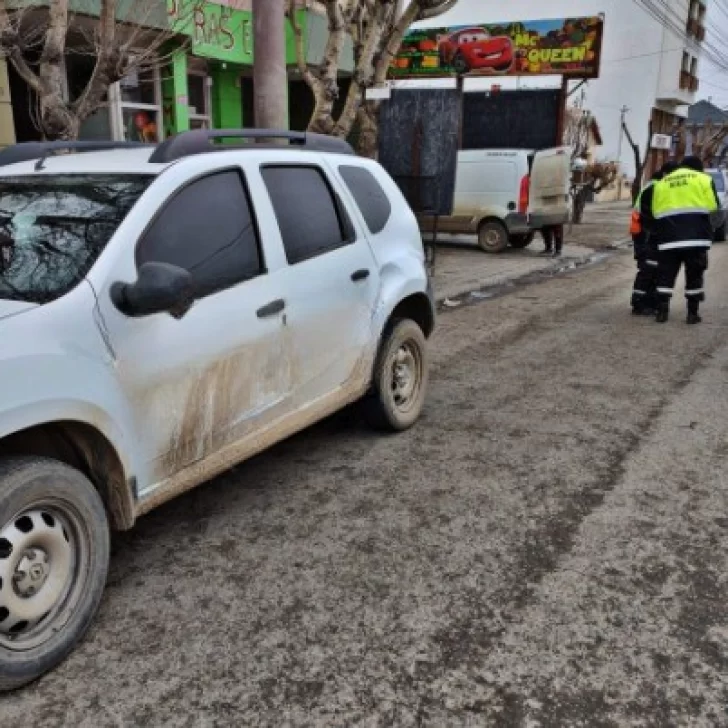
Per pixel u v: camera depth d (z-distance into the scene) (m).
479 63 21.02
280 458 4.71
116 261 2.95
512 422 5.38
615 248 18.30
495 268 13.54
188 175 3.37
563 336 8.32
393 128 12.16
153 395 3.03
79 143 4.06
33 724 2.48
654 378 6.54
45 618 2.71
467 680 2.70
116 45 6.54
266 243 3.69
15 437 2.73
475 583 3.31
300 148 4.30
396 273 4.83
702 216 8.59
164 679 2.69
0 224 3.21
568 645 2.89
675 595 3.22
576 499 4.14
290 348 3.80
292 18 9.83
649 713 2.54
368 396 4.88
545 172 15.12
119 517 3.01
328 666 2.76
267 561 3.49
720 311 9.75
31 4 7.16
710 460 4.69
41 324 2.63
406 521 3.88
